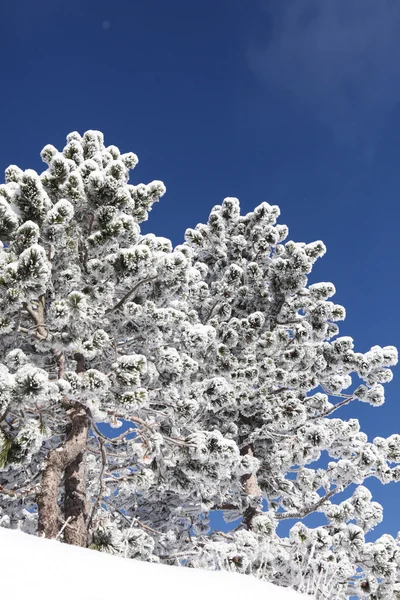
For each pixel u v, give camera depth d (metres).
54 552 3.56
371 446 11.54
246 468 10.27
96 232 8.30
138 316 8.32
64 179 8.22
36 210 7.30
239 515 11.99
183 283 8.74
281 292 11.96
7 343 7.90
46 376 5.79
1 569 2.84
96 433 7.96
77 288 7.97
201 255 14.43
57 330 7.78
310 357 11.65
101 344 7.23
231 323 11.19
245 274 12.62
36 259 6.36
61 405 7.90
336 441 12.47
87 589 2.93
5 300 6.53
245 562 7.53
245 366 10.48
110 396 7.58
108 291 7.98
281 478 12.16
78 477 7.66
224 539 10.48
